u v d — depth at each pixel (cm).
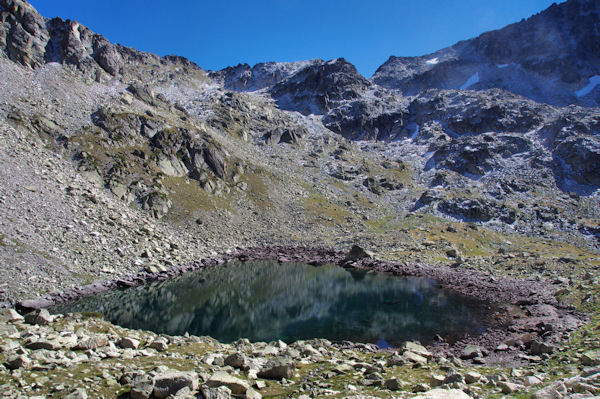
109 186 7675
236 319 3975
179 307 4325
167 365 1775
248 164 12619
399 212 12606
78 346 1862
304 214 11112
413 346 2411
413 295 5181
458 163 15475
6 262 4150
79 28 12094
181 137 10962
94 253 5328
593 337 2545
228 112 17312
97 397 1308
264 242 9006
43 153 7212
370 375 1697
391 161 17188
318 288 5650
